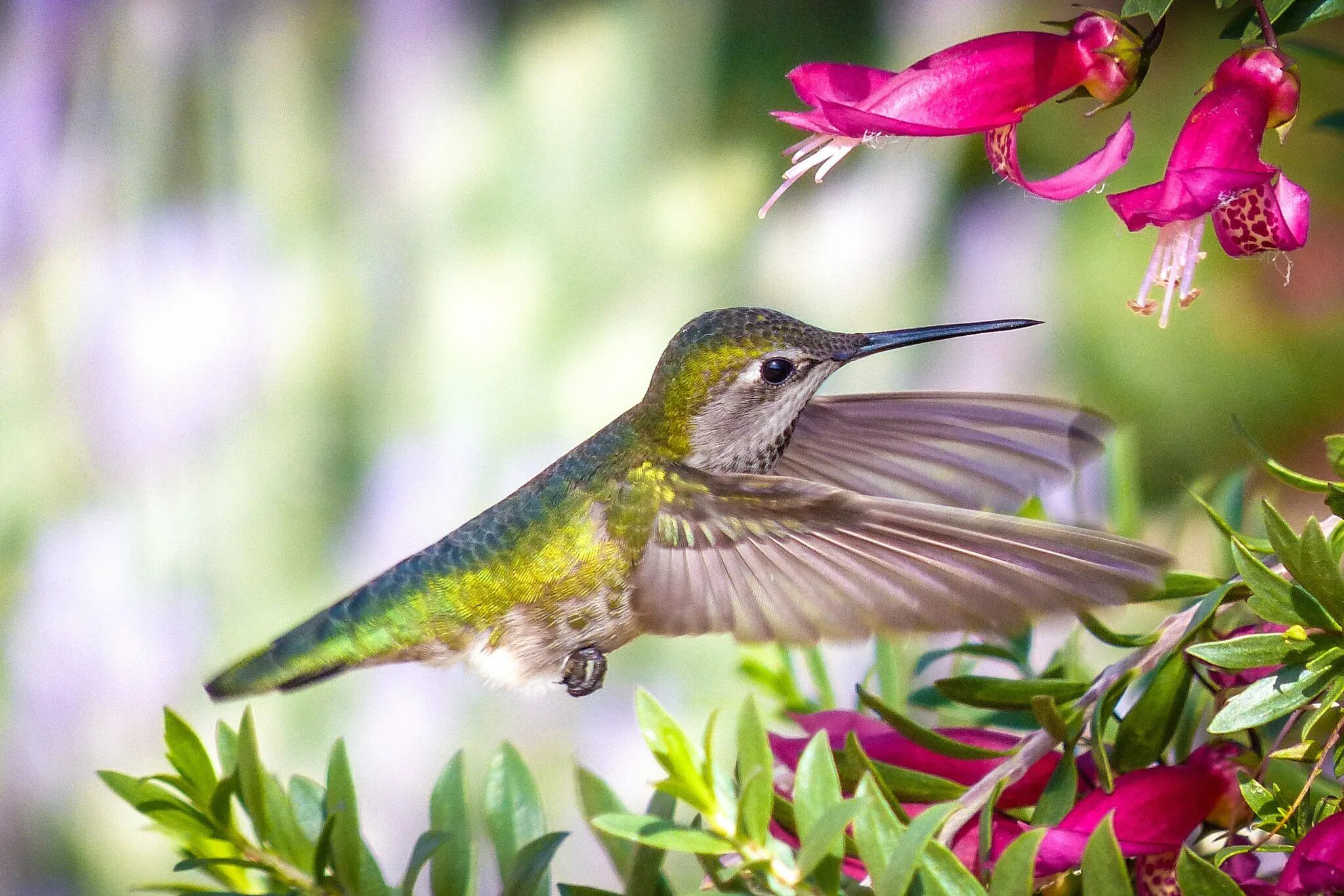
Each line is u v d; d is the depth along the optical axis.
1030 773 1.37
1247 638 1.36
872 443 1.43
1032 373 2.02
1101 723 1.37
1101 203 2.00
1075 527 1.38
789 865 1.36
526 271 2.31
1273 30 1.37
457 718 2.05
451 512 2.22
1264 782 1.37
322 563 2.24
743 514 1.40
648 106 2.31
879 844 1.36
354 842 1.39
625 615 1.43
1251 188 1.36
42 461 2.28
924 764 1.38
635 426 1.43
